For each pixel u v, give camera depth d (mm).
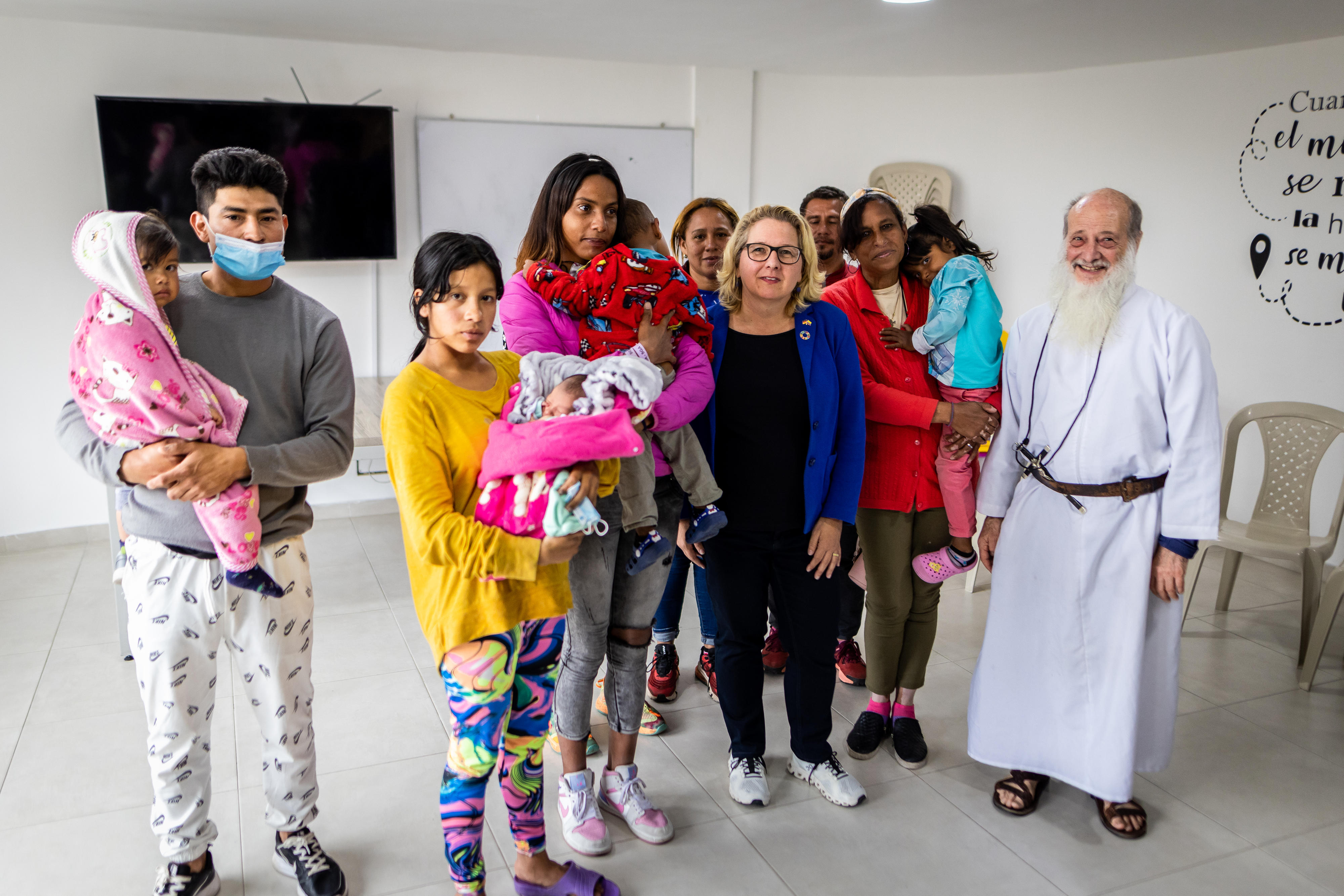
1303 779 2453
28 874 2006
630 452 1543
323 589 3760
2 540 4180
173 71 4168
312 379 1807
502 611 1619
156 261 1560
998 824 2240
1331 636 3398
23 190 4020
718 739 2623
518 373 1823
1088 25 3824
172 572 1684
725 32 4105
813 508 2176
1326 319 4012
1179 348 2021
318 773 2420
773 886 2002
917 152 5457
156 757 1782
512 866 2055
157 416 1544
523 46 4492
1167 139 4594
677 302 1971
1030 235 5234
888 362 2443
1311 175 4020
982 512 2342
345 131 4410
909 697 2545
